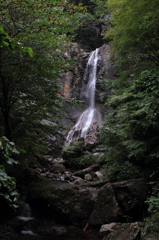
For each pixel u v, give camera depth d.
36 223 6.42
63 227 6.15
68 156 12.41
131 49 8.84
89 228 6.06
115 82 9.93
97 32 27.20
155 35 7.88
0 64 5.71
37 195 6.95
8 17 5.13
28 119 7.43
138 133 7.26
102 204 6.23
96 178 9.57
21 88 6.66
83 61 23.77
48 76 6.67
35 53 5.36
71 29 5.62
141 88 6.72
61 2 5.10
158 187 5.75
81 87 22.09
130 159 7.86
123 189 6.25
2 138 1.77
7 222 6.29
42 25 5.02
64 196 6.75
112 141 8.58
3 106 7.18
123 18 8.19
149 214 5.38
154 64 8.81
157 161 6.80
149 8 7.43
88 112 20.12
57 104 7.07
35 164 11.36
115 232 4.96
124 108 7.15
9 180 1.86
